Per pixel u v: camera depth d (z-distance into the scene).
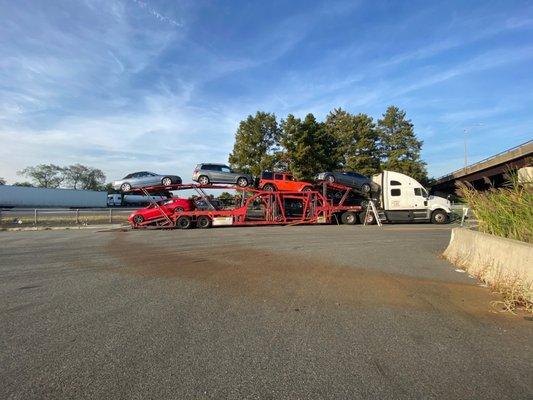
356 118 57.50
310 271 9.71
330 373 4.09
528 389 3.76
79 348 4.75
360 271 9.66
